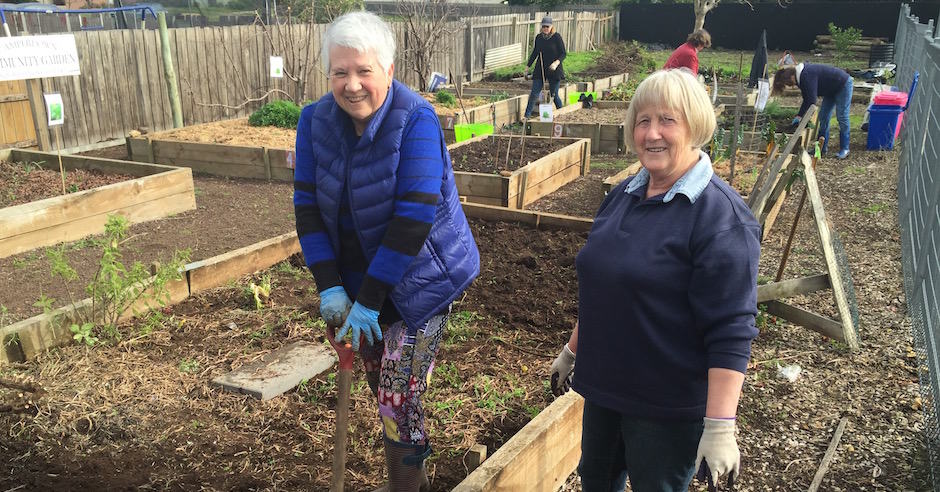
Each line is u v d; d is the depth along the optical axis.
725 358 2.03
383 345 2.85
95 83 11.57
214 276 5.51
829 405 4.11
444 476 3.31
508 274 5.85
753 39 27.83
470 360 4.42
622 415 2.34
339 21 2.40
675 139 2.12
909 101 11.29
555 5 30.45
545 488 3.29
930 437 3.70
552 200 8.85
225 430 3.69
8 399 3.79
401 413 2.72
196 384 4.09
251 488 3.22
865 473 3.50
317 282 2.63
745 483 3.46
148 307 4.96
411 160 2.47
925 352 4.44
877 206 8.16
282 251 6.11
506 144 10.61
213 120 13.59
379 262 2.45
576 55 25.00
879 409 4.04
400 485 2.85
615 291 2.21
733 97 14.95
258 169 9.79
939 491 3.26
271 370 4.20
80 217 7.09
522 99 14.66
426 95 15.68
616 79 19.25
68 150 11.23
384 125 2.47
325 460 3.44
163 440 3.58
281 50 14.48
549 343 4.67
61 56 7.81
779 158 5.33
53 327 4.43
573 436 3.46
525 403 3.92
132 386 4.05
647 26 29.45
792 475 3.51
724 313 2.04
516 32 23.69
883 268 6.29
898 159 10.43
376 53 2.38
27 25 14.89
